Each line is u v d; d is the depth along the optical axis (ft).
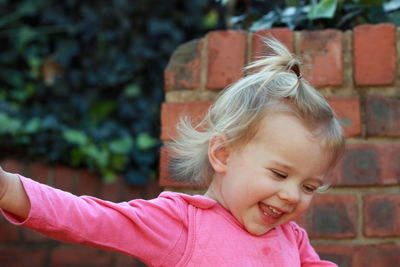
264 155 5.27
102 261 11.55
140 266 11.59
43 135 12.15
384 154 7.26
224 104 5.71
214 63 7.52
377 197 7.23
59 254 11.51
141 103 13.29
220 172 5.56
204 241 5.35
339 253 7.21
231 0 9.46
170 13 13.87
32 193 4.72
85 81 13.53
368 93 7.39
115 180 12.12
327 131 5.40
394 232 7.18
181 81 7.62
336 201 7.25
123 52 13.62
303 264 6.05
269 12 9.61
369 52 7.37
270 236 5.58
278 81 5.57
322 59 7.39
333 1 7.93
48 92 13.42
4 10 14.07
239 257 5.35
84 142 12.17
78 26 13.73
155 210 5.35
